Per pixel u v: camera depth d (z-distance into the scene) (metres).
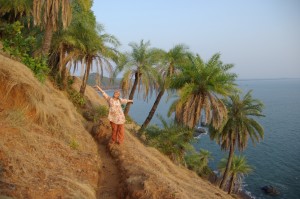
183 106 22.91
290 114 135.12
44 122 7.62
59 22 17.72
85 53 19.05
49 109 8.23
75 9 19.38
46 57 14.40
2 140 5.49
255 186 49.25
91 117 14.35
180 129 22.97
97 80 19.39
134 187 6.38
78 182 5.79
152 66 24.47
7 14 22.09
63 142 7.52
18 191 4.34
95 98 26.83
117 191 6.62
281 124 107.81
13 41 11.02
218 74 21.94
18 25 11.78
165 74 25.78
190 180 13.38
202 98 22.00
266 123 110.31
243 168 38.69
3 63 7.43
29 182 4.77
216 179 39.12
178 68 25.83
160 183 6.63
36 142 6.36
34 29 20.27
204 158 39.16
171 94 25.08
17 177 4.72
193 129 23.69
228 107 28.23
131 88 24.61
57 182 5.22
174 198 6.15
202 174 34.22
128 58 23.83
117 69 23.12
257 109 28.23
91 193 5.78
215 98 22.39
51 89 13.37
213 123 22.42
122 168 7.63
